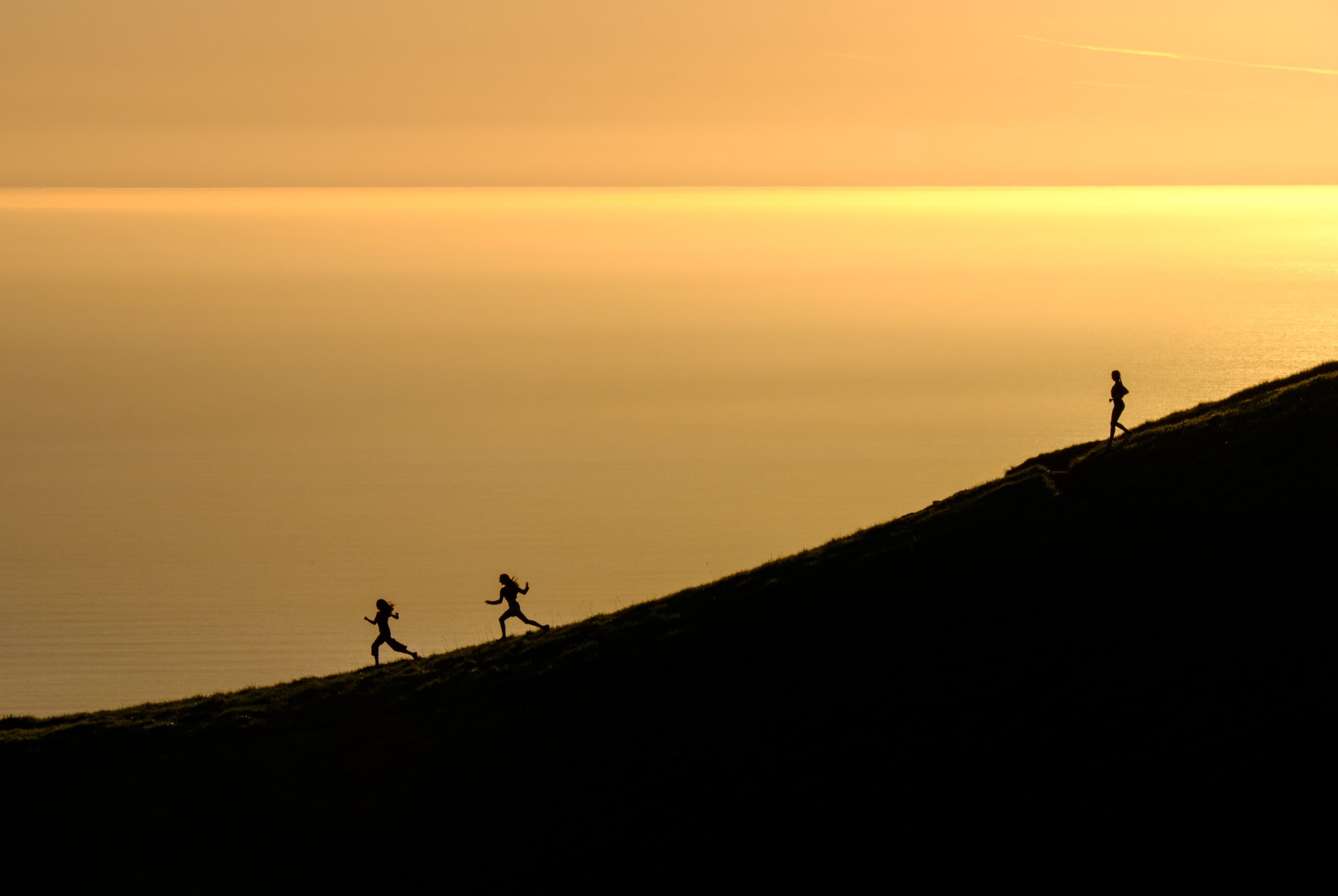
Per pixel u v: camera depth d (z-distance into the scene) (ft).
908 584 367.66
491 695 362.74
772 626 363.15
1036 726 277.85
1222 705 266.16
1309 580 304.71
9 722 402.72
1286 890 217.36
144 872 297.94
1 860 307.58
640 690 343.05
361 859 290.97
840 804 270.67
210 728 372.58
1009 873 238.48
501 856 282.15
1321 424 388.57
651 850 271.69
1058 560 353.92
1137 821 241.14
